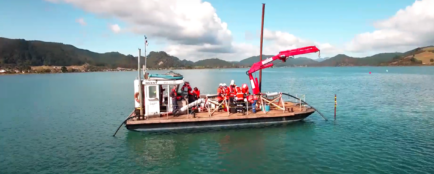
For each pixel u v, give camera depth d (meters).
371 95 40.81
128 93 53.28
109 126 23.33
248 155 15.05
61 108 34.56
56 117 28.27
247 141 17.22
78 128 22.81
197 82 84.75
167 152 15.68
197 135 18.34
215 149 15.98
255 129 19.52
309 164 13.73
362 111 27.33
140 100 18.27
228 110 19.50
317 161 14.09
